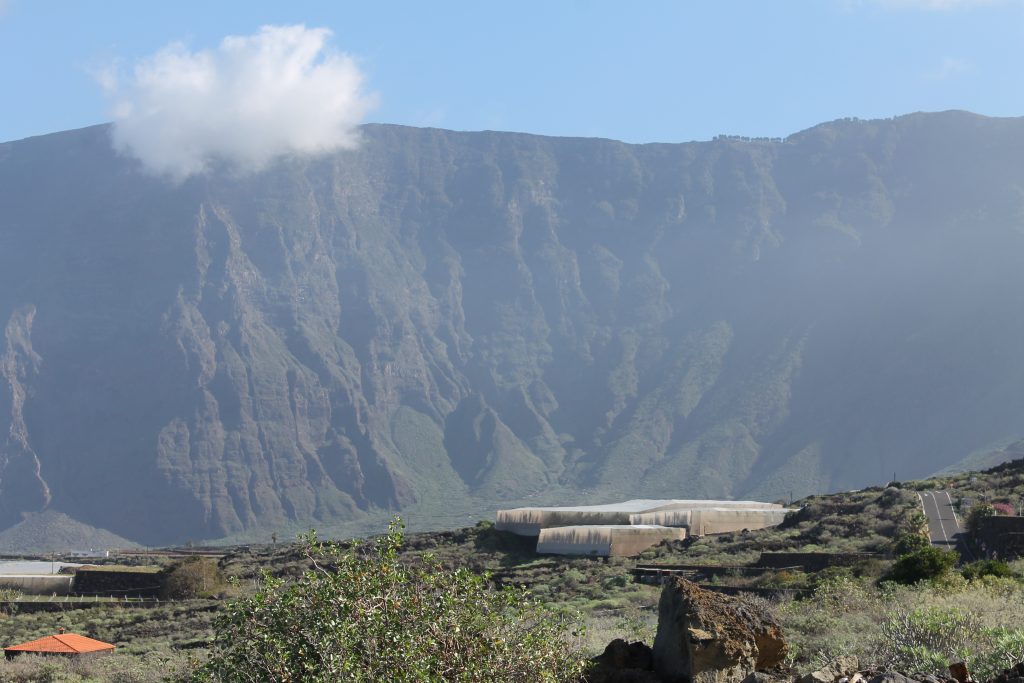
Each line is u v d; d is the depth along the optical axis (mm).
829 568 63875
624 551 98375
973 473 125625
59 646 50438
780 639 18625
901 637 22922
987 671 19891
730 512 108125
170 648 53625
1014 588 37375
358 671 15930
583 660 18453
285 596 17312
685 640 18094
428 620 16906
